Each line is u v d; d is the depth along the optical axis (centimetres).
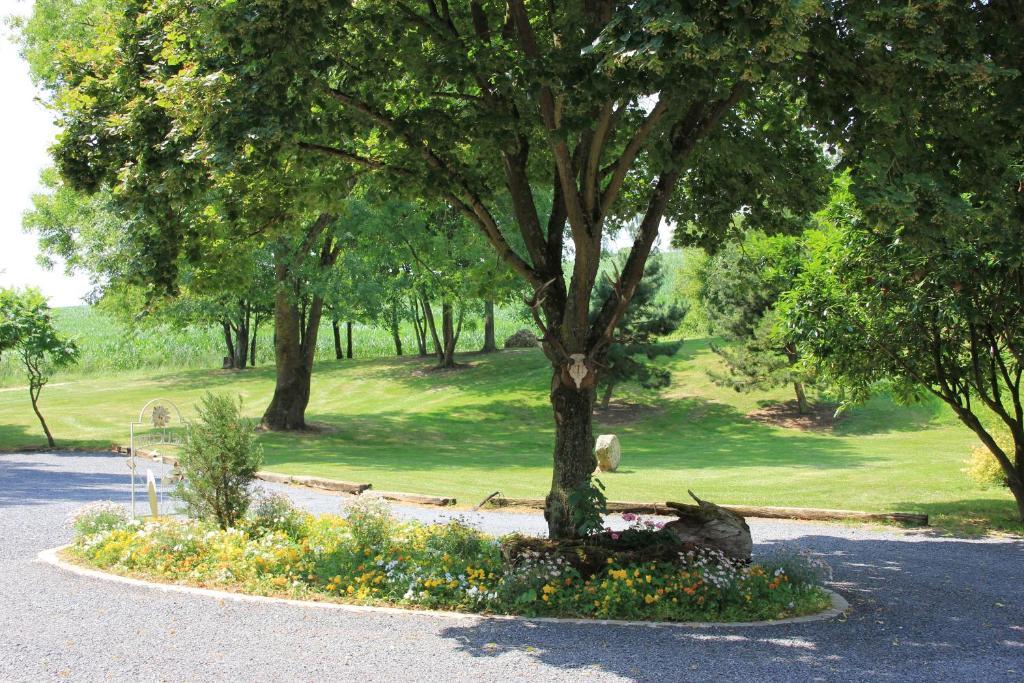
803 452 2839
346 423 3419
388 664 627
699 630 735
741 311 3588
